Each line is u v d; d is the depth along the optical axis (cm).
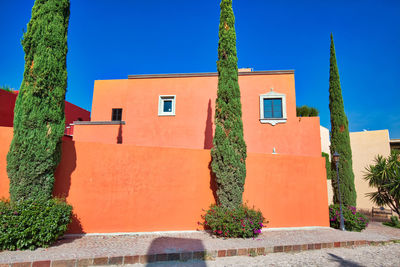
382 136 1706
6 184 551
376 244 716
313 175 869
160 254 504
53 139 552
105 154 662
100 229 632
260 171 809
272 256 569
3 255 444
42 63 562
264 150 1138
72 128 1582
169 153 725
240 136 746
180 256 516
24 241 471
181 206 714
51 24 593
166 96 1242
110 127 1243
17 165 518
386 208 1600
